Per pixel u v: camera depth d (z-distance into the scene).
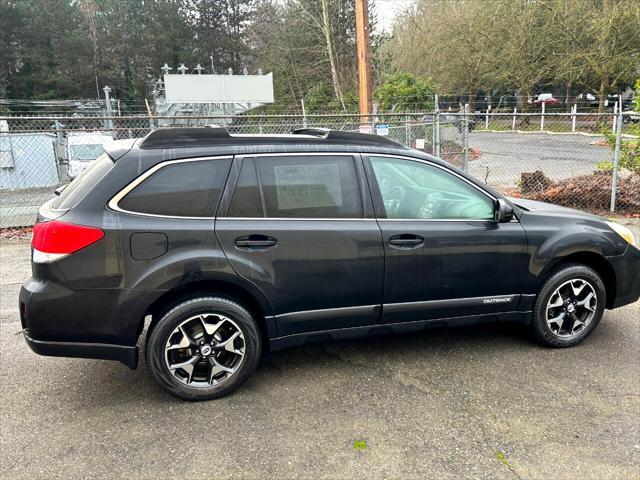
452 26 31.98
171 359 3.13
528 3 28.89
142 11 42.00
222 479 2.52
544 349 3.94
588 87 27.80
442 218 3.59
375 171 3.48
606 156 16.36
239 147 3.26
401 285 3.48
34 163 14.30
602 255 3.90
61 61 39.97
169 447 2.77
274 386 3.41
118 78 40.88
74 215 2.95
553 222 3.86
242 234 3.14
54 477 2.53
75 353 3.02
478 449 2.74
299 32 27.80
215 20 43.09
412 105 19.92
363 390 3.35
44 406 3.18
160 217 3.04
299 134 3.71
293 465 2.62
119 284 2.96
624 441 2.82
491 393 3.30
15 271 6.25
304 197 3.31
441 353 3.89
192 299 3.12
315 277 3.29
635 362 3.71
